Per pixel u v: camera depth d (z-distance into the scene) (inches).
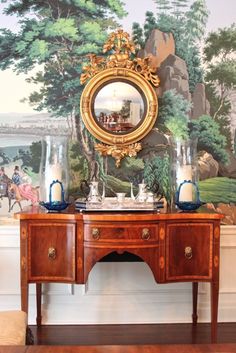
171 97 116.3
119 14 114.7
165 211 99.7
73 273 93.2
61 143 104.5
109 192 115.3
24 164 115.2
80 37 114.6
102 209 97.0
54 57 114.7
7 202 115.1
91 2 114.3
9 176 115.1
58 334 107.0
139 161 115.8
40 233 93.7
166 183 116.1
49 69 114.7
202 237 95.3
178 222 94.4
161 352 40.8
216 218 94.5
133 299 116.0
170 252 94.0
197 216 94.5
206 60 116.8
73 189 115.1
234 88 117.6
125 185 115.6
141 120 115.0
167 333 108.0
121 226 91.6
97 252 92.0
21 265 93.4
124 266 116.0
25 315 63.6
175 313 116.5
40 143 115.1
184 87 116.5
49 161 103.2
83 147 115.2
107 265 115.6
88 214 92.4
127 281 116.0
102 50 114.7
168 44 115.7
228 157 117.6
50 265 93.8
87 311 115.1
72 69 114.8
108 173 115.3
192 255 95.0
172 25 115.7
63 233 93.4
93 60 113.9
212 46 116.7
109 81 114.3
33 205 113.1
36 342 101.2
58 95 114.9
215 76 117.1
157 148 116.1
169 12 115.6
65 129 115.2
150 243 92.5
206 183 117.2
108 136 114.1
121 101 114.4
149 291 116.3
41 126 115.0
